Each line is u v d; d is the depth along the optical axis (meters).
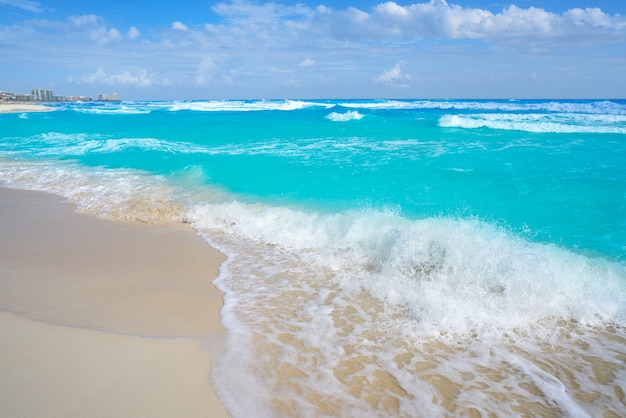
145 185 10.38
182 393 2.90
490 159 13.02
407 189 9.57
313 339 3.79
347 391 3.07
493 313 4.33
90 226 7.41
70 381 2.97
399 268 5.36
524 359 3.61
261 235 6.96
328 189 9.70
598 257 5.79
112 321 3.97
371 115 34.47
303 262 5.84
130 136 21.03
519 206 8.17
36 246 6.30
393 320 4.20
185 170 11.76
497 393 3.13
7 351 3.34
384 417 2.81
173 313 4.21
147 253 6.10
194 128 24.88
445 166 11.98
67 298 4.50
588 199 8.56
